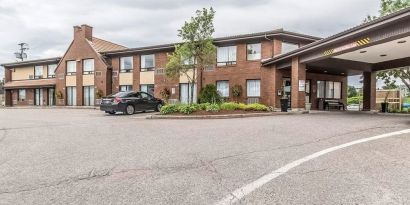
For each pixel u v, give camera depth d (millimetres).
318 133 9617
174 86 29297
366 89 23688
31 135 10266
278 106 24594
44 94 40000
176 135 9727
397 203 3949
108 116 18984
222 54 27234
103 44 36844
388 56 19125
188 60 22953
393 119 13531
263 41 25281
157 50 30203
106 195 4371
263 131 10266
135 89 31500
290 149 7320
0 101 46750
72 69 36438
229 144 8047
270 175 5234
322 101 27703
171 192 4465
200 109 17828
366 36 13555
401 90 24141
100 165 6043
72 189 4645
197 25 21844
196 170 5621
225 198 4215
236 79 26438
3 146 8242
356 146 7445
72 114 21281
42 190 4609
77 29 36031
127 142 8586
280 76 24844
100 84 33375
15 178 5238
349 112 20781
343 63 21344
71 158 6684
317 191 4430
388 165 5719
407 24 11219
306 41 26219
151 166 5926
